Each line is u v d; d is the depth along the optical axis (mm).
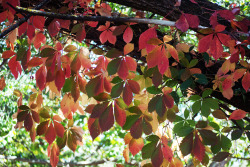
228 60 1595
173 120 1614
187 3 1746
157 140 1597
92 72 1628
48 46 1686
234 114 1646
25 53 1640
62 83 1581
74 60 1589
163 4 1715
